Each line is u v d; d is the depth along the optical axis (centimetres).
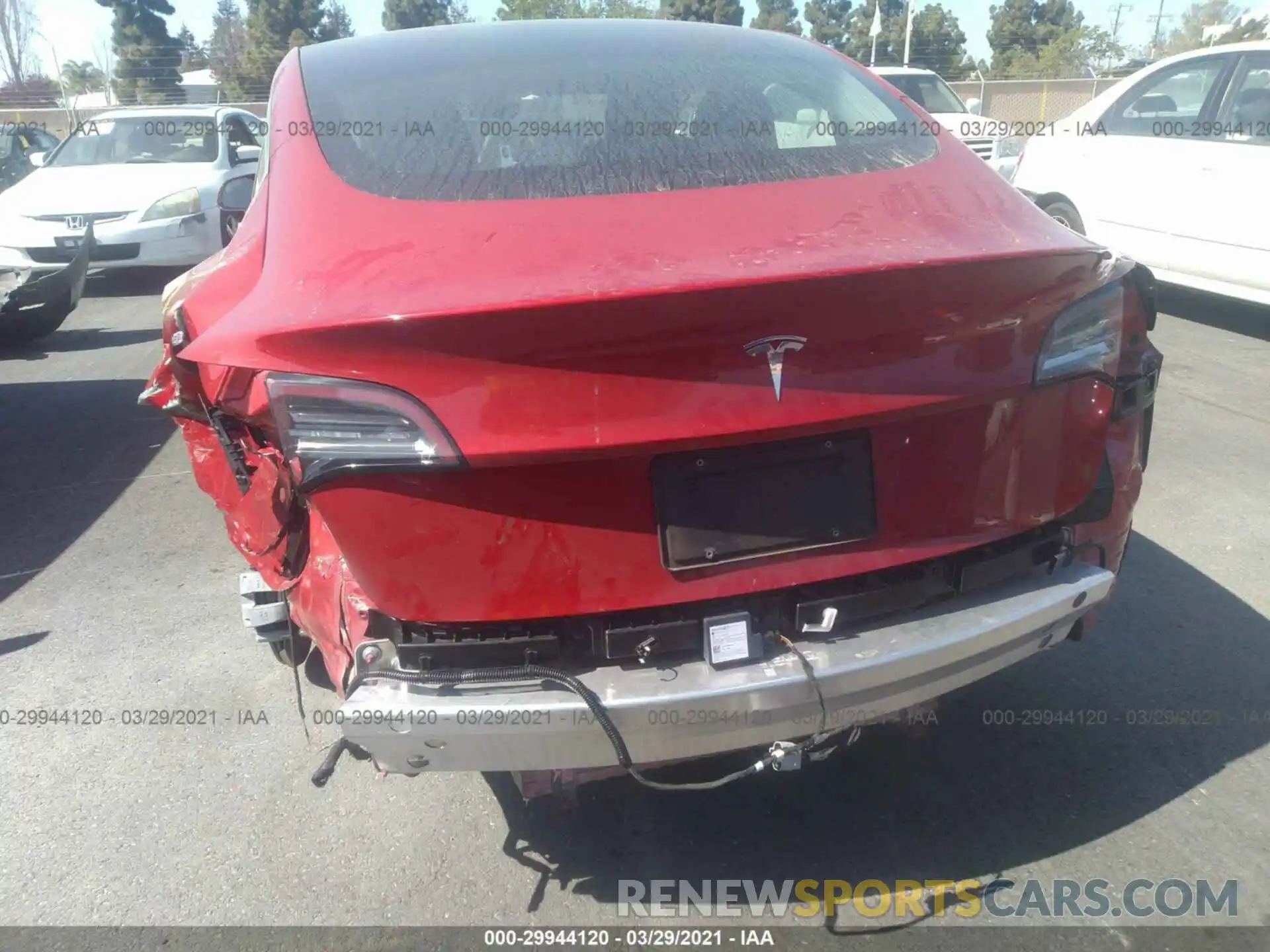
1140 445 254
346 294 191
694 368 183
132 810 274
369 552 189
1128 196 732
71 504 484
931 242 211
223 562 418
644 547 194
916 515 208
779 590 203
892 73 1302
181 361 236
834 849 255
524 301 174
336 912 239
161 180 939
